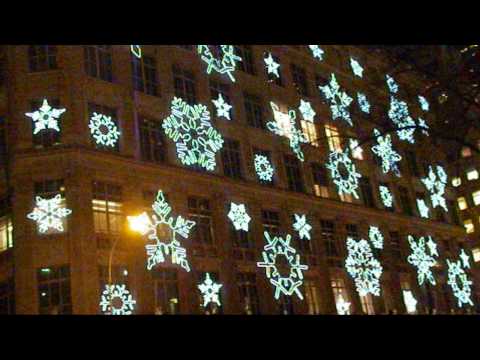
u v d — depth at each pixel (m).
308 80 56.19
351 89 59.88
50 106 36.16
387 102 39.53
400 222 59.69
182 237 38.44
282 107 51.69
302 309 44.22
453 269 64.62
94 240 33.62
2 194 35.72
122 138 37.94
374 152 60.62
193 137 42.28
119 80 39.22
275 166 48.25
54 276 32.88
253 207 44.41
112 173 36.12
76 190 33.97
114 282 33.97
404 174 64.12
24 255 32.84
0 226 35.34
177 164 40.34
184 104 42.56
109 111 38.16
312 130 53.91
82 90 36.75
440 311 59.84
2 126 37.12
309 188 50.44
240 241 42.69
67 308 32.12
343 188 54.41
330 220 51.66
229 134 45.59
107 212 35.31
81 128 35.72
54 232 33.47
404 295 56.25
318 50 59.03
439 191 68.75
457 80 21.42
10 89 36.75
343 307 48.41
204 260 39.47
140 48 41.88
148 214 37.06
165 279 36.72
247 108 48.66
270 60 52.81
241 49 50.59
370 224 55.53
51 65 37.25
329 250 49.94
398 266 57.19
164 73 42.31
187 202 40.09
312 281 46.94
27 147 34.91
